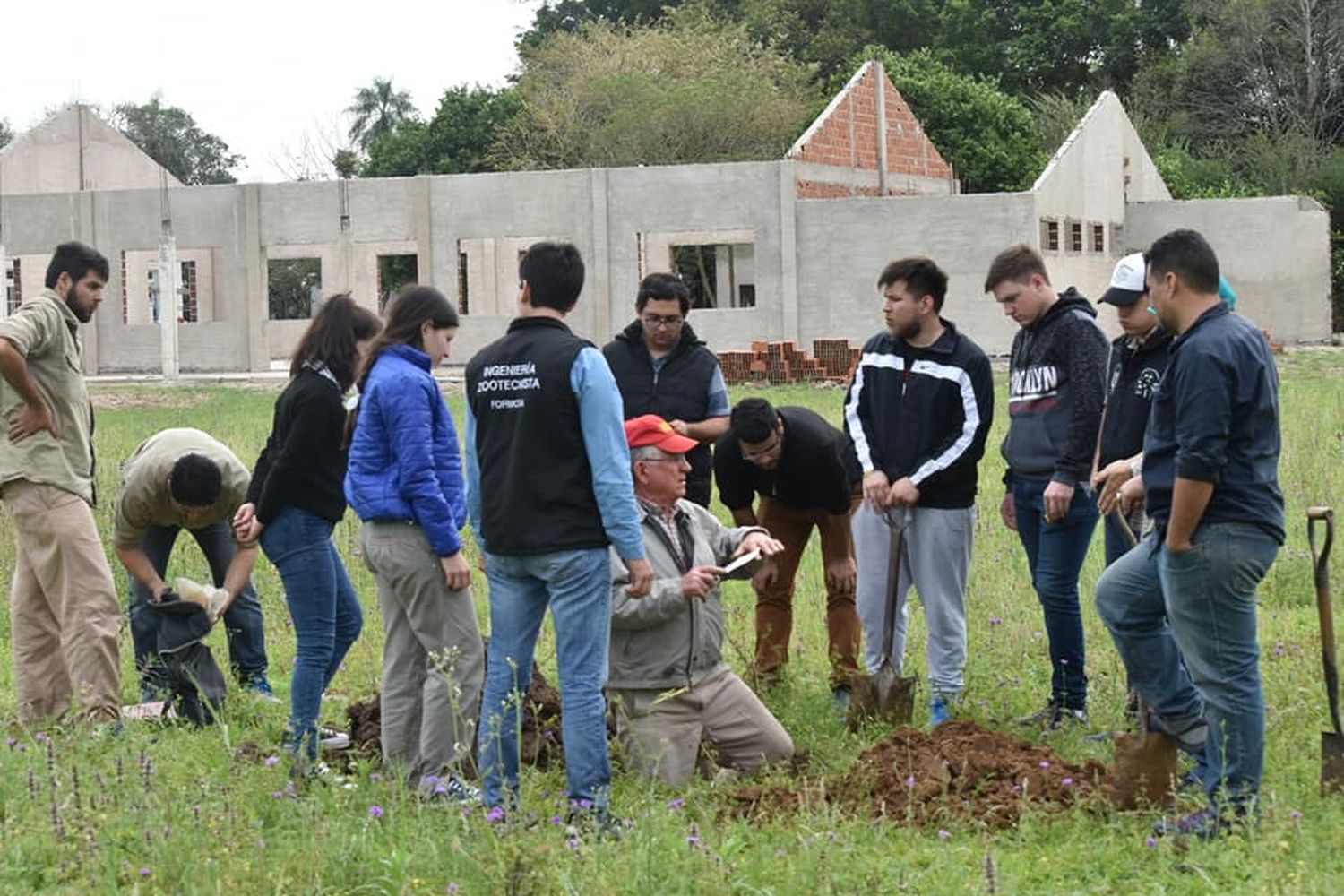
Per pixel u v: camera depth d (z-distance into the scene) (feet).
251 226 126.21
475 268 135.64
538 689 24.75
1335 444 52.60
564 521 19.72
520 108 174.09
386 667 22.35
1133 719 24.95
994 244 120.67
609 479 19.62
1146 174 143.74
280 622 34.32
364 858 18.19
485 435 20.22
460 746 20.42
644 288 27.58
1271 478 19.07
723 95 154.71
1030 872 18.07
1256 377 18.74
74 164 142.10
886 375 25.39
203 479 24.95
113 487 49.37
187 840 18.30
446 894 17.31
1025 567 36.99
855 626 27.91
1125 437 23.58
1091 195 132.36
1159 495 19.69
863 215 121.29
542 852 17.29
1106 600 20.45
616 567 22.13
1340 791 20.40
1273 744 22.79
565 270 20.31
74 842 18.67
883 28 199.93
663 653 22.43
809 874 17.53
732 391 97.45
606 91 161.38
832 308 122.11
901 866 18.10
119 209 127.24
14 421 24.72
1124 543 24.36
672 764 22.24
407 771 21.84
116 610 24.93
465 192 124.16
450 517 21.17
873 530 25.62
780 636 28.14
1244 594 18.97
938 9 202.59
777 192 121.39
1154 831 19.16
